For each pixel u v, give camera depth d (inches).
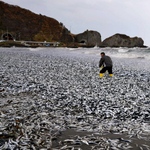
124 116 240.7
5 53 1293.1
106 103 289.1
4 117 223.9
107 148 155.0
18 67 642.8
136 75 554.6
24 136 172.6
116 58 1198.3
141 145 162.4
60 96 330.3
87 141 167.0
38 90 368.5
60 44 6486.2
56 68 659.4
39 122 212.5
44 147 155.5
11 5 7578.7
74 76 526.0
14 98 315.6
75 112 256.5
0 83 409.1
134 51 1722.4
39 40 7293.3
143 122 219.0
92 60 964.0
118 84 436.5
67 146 156.9
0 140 162.9
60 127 202.1
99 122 221.0
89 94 343.9
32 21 7716.5
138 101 303.1
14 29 7170.3
